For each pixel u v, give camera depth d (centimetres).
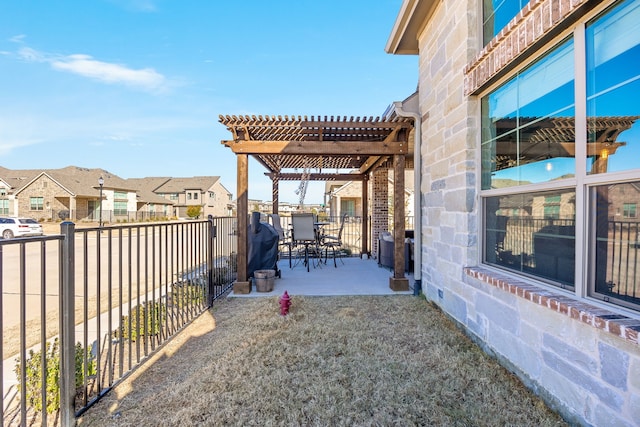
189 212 3884
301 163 883
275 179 1016
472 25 350
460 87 364
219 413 221
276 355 303
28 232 1709
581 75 214
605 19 199
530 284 262
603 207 203
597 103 205
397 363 288
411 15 466
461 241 362
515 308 265
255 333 355
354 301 480
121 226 273
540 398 235
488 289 305
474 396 240
